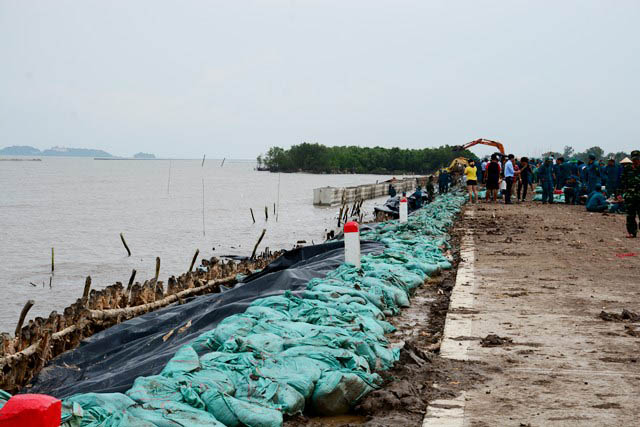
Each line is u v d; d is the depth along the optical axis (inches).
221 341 250.8
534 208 1083.9
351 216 1931.6
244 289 416.5
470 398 211.8
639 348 268.2
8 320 722.2
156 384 192.5
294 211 2384.4
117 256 1233.4
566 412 197.9
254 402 194.1
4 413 111.0
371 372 235.3
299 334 253.9
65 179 5895.7
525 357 256.7
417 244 574.2
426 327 325.7
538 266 488.1
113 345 413.7
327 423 203.6
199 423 176.1
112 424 166.4
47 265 1119.6
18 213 2239.2
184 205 2662.4
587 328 302.0
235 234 1610.5
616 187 1131.3
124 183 5118.1
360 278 377.4
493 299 368.8
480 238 673.6
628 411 198.1
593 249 585.0
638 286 407.2
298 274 418.0
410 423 194.2
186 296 650.2
